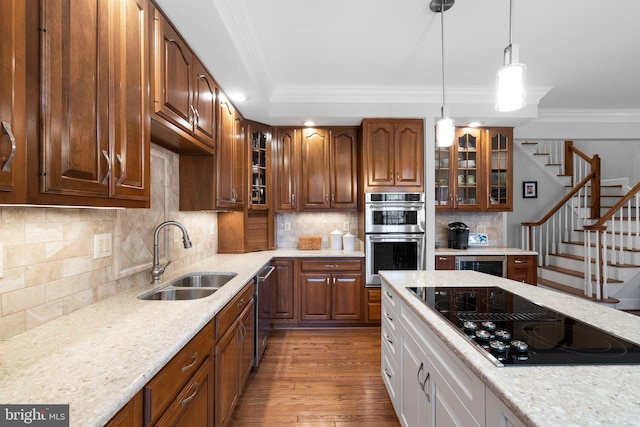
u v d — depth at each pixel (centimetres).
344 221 395
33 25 81
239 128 314
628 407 65
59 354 96
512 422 72
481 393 85
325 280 343
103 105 108
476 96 334
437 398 119
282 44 242
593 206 483
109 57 111
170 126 166
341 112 331
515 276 355
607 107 386
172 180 236
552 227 510
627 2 193
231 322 177
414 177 335
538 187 531
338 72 291
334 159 363
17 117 75
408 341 157
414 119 337
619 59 267
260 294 258
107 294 159
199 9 157
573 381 76
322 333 334
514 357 88
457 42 240
